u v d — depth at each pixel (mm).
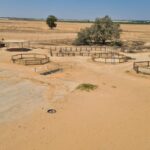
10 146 16109
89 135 17609
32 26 141250
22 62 42375
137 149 15914
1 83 30391
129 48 61938
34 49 57281
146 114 21438
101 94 26703
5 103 23859
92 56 49688
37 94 26500
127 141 16859
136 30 131625
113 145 16359
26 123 19469
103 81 32094
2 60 43938
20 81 31344
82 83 30625
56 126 18938
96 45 68812
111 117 20688
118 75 35406
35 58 46000
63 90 27875
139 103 24219
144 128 18750
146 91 28234
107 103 23984
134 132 18125
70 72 36750
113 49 60250
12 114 21250
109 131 18219
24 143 16500
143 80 33000
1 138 17125
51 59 45812
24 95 26172
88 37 70688
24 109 22359
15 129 18453
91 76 34625
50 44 67125
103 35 71000
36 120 20016
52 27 126062
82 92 27141
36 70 37188
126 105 23594
